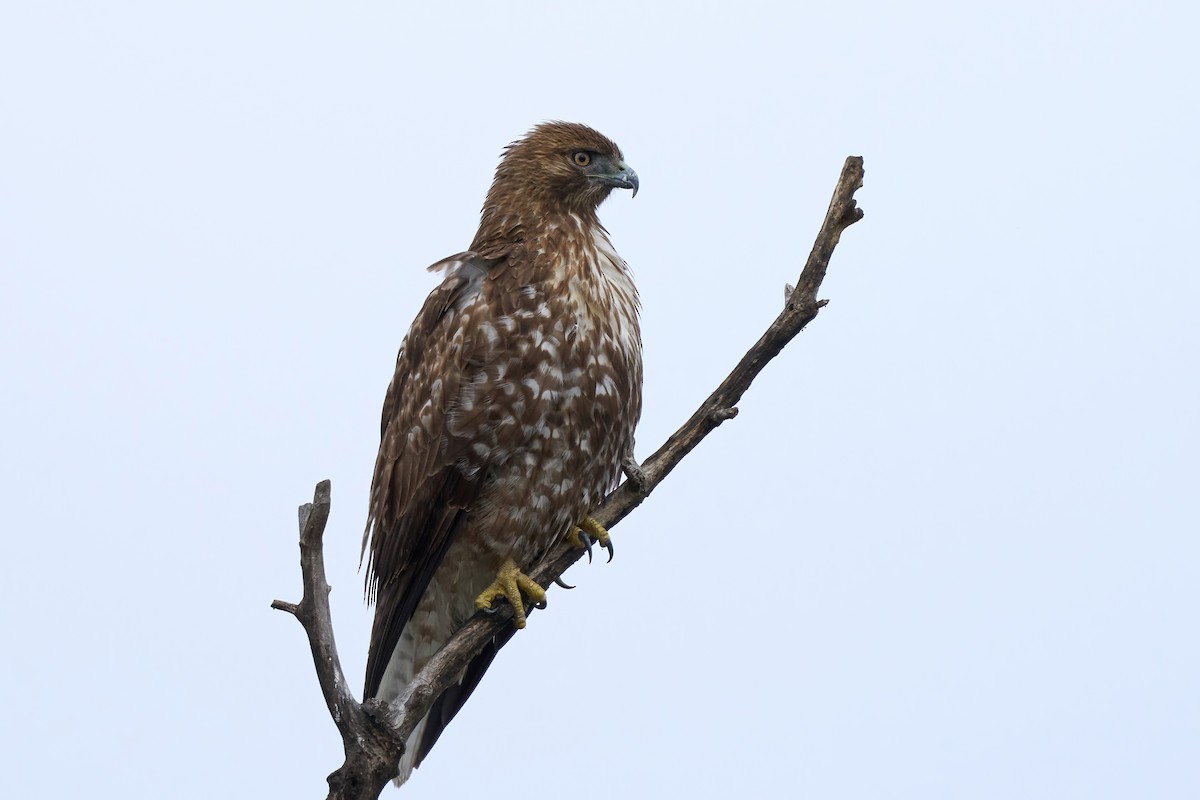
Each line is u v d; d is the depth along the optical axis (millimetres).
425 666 11094
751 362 11484
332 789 9469
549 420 11922
